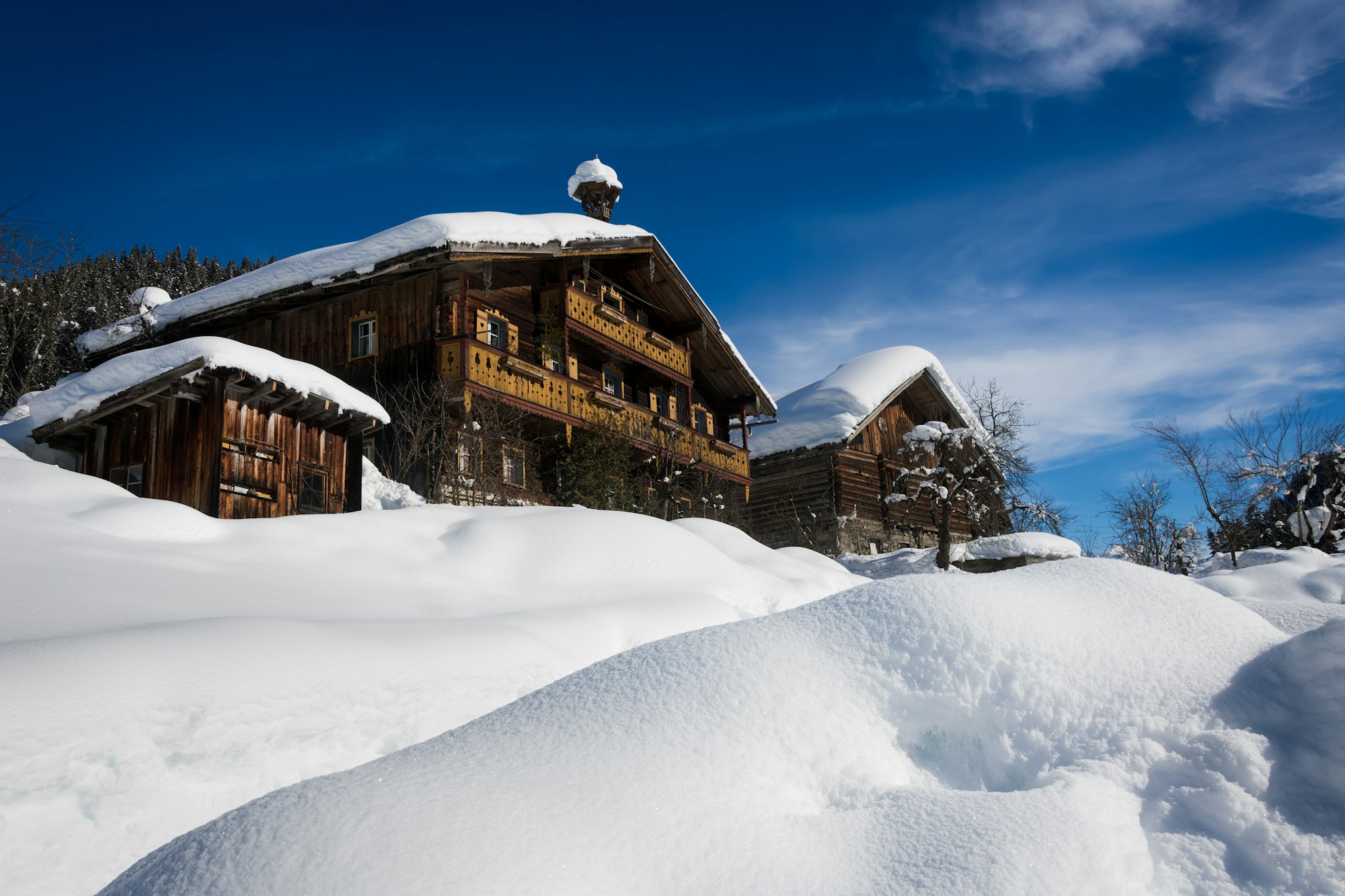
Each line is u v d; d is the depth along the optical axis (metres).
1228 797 1.87
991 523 26.73
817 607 2.77
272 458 11.08
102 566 5.66
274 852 1.79
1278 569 9.09
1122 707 2.22
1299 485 21.92
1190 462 21.95
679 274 21.12
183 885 1.78
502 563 8.65
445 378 15.77
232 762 3.89
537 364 18.62
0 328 16.14
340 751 4.28
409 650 5.08
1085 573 2.80
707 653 2.55
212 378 10.23
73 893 3.21
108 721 3.62
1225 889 1.72
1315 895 1.65
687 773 2.06
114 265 48.53
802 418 26.45
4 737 3.33
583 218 19.03
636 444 19.55
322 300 17.98
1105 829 1.83
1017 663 2.39
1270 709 2.08
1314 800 1.82
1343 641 2.09
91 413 10.17
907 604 2.63
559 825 1.86
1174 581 2.72
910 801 2.03
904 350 28.50
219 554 6.98
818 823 1.96
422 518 9.56
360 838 1.80
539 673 5.56
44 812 3.29
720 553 10.13
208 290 18.55
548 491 18.84
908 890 1.73
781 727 2.24
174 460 10.39
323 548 7.86
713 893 1.74
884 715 2.36
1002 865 1.73
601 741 2.20
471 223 16.20
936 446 21.61
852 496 25.66
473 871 1.69
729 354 23.73
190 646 4.23
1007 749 2.26
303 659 4.51
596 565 8.85
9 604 4.66
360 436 12.65
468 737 2.34
